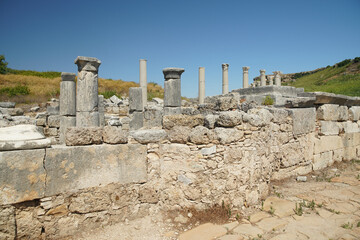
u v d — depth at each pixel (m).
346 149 9.11
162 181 4.56
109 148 4.17
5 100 21.09
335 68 54.25
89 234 3.94
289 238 3.77
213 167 4.42
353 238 3.79
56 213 3.80
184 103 20.48
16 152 3.49
